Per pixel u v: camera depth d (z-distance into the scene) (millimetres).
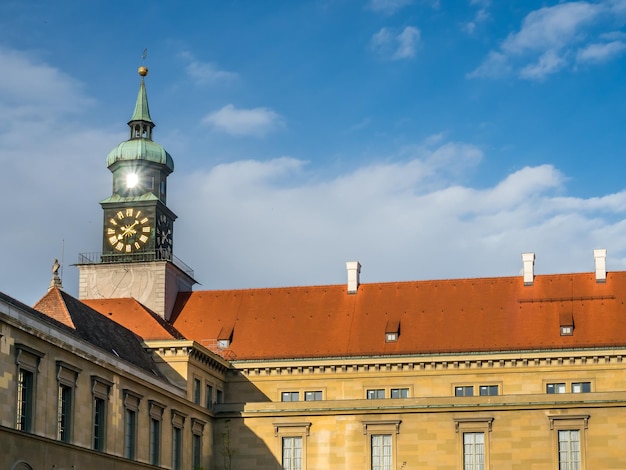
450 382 99125
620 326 98500
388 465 94688
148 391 85250
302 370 102062
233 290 110562
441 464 93562
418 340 101438
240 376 103062
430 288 106500
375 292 107375
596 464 90750
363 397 100500
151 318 99250
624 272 103375
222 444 98188
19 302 70875
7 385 64625
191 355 94562
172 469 89125
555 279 104375
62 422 72188
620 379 96188
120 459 79000
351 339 103000
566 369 97250
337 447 95938
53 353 70562
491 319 102000
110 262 108375
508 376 98188
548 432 92188
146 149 111812
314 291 109000
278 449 97125
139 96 114875
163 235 111562
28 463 66188
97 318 87688
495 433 93188
